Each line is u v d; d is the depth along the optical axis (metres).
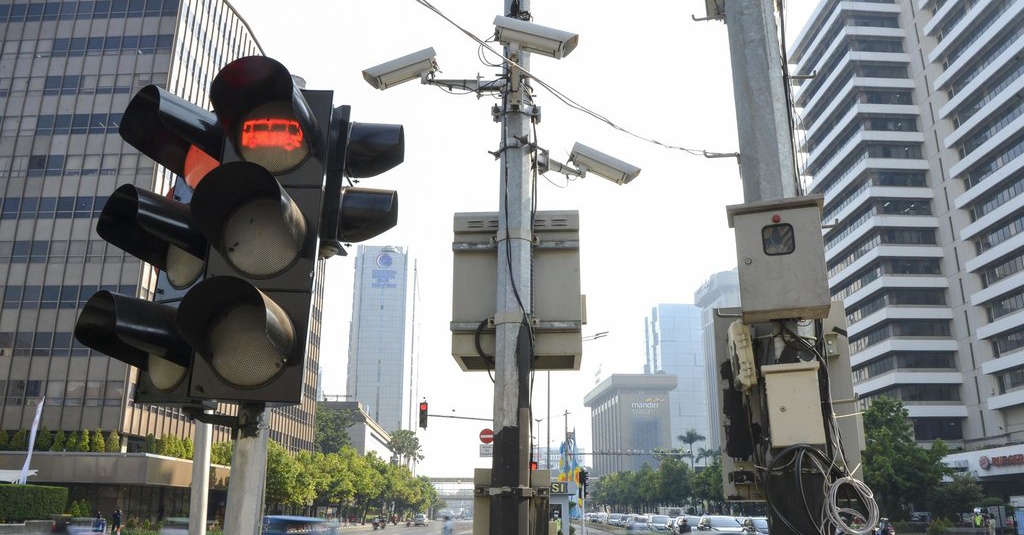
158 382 3.01
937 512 49.44
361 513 97.75
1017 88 63.06
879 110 79.62
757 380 3.74
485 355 5.09
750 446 4.11
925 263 74.69
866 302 78.00
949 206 73.81
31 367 49.91
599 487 161.38
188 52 59.12
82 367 49.75
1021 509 43.22
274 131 3.21
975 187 68.25
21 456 45.09
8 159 54.62
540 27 5.14
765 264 3.62
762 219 3.69
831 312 4.32
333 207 3.29
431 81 5.57
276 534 22.38
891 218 75.56
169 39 57.09
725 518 36.72
